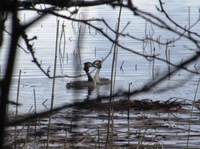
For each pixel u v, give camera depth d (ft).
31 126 43.62
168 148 44.55
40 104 59.36
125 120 51.16
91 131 46.55
